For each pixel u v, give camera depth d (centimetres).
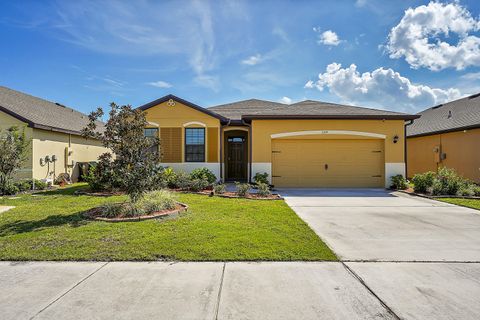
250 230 566
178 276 372
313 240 512
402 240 527
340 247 485
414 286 347
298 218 677
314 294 327
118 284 350
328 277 371
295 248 470
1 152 1053
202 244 481
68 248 464
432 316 284
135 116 762
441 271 391
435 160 1680
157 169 774
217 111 1692
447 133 1592
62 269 393
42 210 760
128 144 733
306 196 1077
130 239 507
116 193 1050
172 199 814
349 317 283
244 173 1612
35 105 1628
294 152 1361
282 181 1359
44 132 1391
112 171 749
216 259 423
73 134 1614
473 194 1060
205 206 813
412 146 1911
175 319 279
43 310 294
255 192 1106
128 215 669
